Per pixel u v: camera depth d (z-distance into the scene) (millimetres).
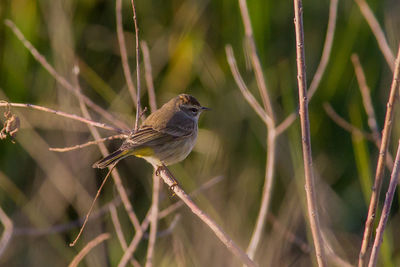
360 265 5781
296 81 10711
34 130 10320
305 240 10430
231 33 10781
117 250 10344
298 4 5648
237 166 10578
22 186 10406
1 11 10422
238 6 10641
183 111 9500
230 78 10750
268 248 10062
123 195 7938
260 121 10477
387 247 8117
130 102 10742
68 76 10281
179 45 10812
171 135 9023
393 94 5438
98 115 10531
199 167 10758
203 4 10898
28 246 10406
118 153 8000
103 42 10812
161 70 10992
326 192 10680
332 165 10773
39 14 10570
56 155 10352
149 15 11016
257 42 10383
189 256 9875
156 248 10398
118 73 10898
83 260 10266
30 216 10242
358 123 9938
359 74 8352
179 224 10062
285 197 10484
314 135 10719
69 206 10703
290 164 10680
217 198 10391
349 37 10680
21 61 10289
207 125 10820
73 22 10562
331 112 9781
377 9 10742
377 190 5637
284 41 10812
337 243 10391
